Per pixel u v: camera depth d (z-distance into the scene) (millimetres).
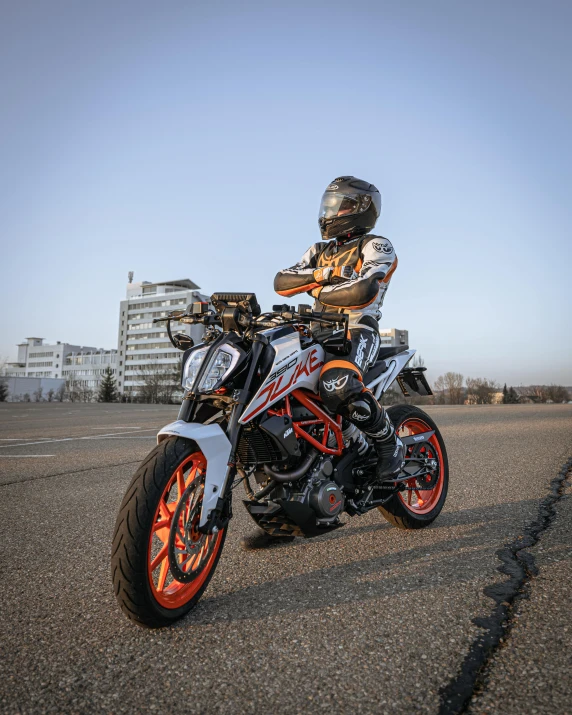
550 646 1998
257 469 2908
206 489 2404
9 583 2826
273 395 2721
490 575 2727
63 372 173250
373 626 2217
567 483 4863
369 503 3273
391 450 3273
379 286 3391
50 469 6371
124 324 157000
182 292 144250
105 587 2760
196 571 2471
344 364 3039
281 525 2838
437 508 3795
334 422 3059
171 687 1830
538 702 1674
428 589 2580
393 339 66250
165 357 146625
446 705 1680
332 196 3676
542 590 2504
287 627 2242
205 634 2211
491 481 5090
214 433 2449
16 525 3938
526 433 8906
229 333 2660
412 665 1911
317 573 2869
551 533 3396
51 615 2436
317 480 2908
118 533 2176
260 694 1772
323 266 3693
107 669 1956
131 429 12016
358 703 1707
